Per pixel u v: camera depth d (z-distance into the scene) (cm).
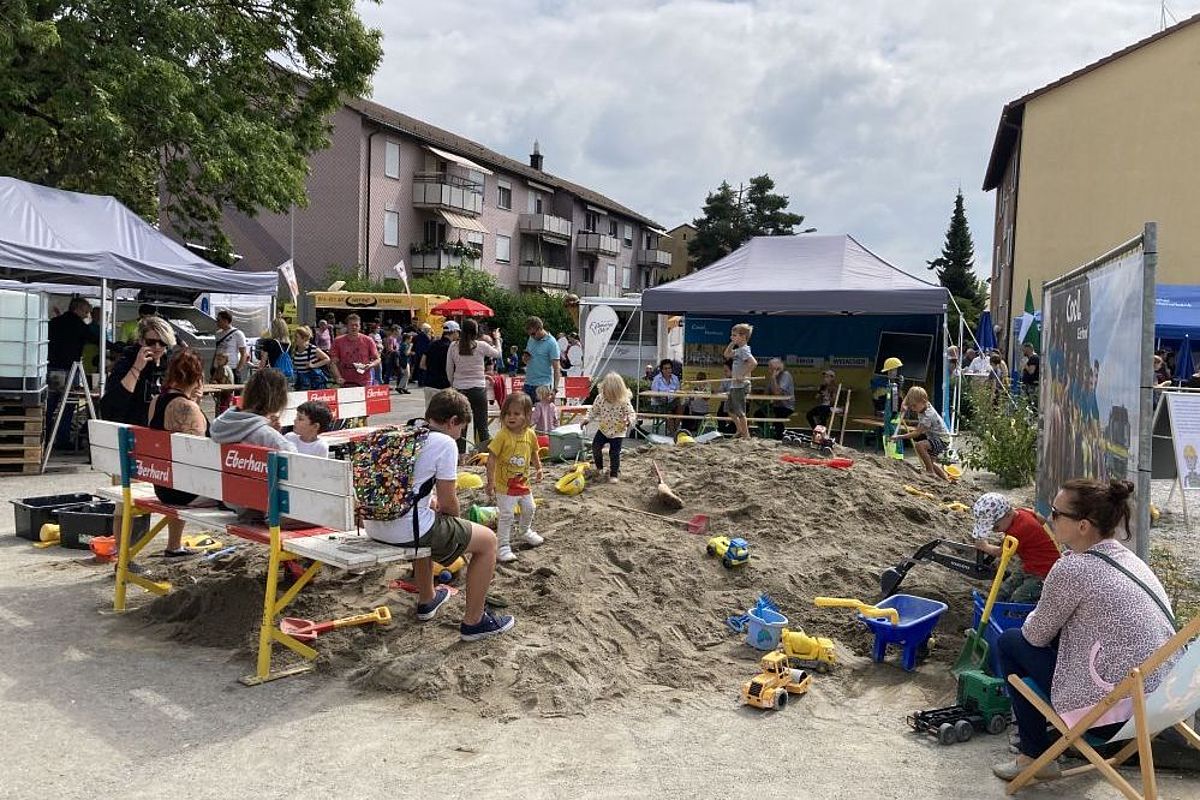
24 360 1070
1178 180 2758
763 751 421
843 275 1552
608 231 6219
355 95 2280
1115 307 504
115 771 385
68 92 1659
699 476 859
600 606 564
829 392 1627
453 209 4475
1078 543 380
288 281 2864
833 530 748
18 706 445
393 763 398
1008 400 1412
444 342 1160
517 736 428
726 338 1794
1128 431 465
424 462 489
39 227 1146
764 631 542
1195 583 726
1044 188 2911
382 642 519
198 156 1858
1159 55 2759
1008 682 389
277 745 412
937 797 382
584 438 1074
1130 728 356
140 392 907
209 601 565
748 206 7219
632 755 413
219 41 1955
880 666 532
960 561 586
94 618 573
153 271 1233
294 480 481
